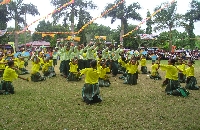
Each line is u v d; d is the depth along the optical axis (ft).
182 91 29.09
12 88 29.91
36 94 29.63
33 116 21.26
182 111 22.90
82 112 22.52
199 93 31.24
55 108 23.68
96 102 25.91
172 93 29.58
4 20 118.11
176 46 126.52
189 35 123.75
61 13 107.96
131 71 37.37
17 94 29.60
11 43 102.78
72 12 108.78
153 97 28.50
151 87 35.06
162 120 20.45
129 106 24.61
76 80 40.45
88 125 19.22
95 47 52.47
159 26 113.19
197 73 53.11
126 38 117.29
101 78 35.63
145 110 23.21
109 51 49.39
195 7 109.60
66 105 24.79
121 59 49.67
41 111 22.68
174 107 24.26
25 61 61.93
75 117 21.12
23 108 23.54
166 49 120.47
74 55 46.11
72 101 26.37
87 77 26.08
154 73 43.62
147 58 94.43
